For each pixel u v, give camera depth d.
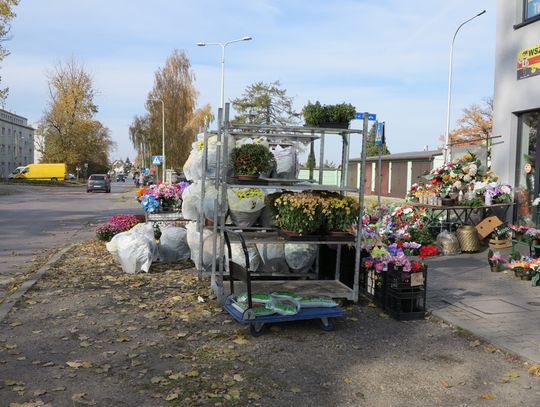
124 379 3.97
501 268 8.09
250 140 7.12
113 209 22.77
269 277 7.06
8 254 10.10
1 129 95.12
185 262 8.60
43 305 6.00
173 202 9.95
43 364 4.23
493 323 5.34
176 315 5.66
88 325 5.29
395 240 8.94
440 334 5.14
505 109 10.56
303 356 4.52
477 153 11.77
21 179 60.81
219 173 6.32
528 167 10.00
